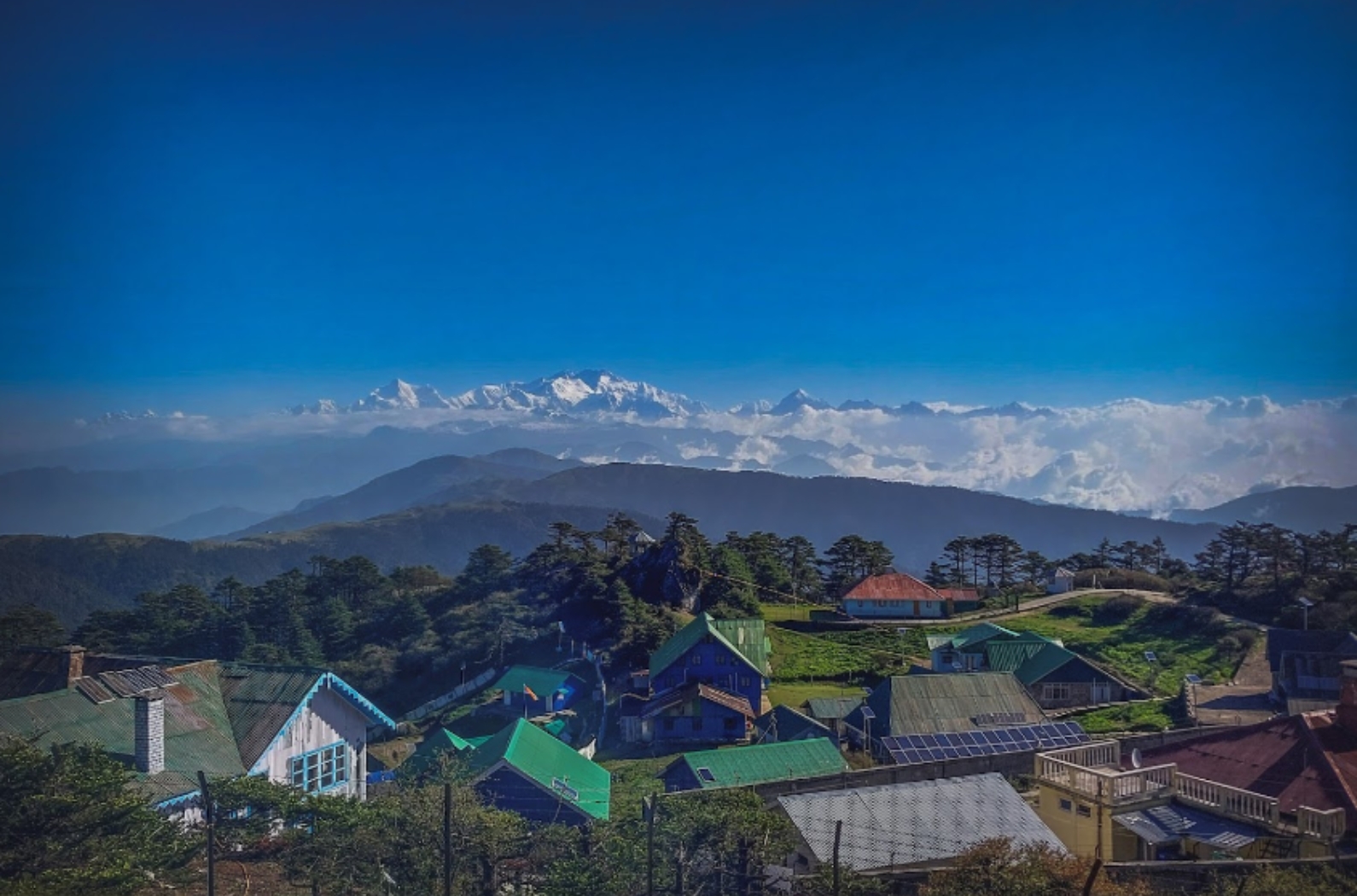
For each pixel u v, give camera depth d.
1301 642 70.62
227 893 24.98
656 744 65.94
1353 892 23.62
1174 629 92.62
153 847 24.78
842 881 25.58
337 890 25.16
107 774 25.69
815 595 124.69
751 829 27.98
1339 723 30.91
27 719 31.06
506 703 81.19
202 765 32.25
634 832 28.33
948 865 28.12
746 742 65.62
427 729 79.38
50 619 99.75
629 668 84.06
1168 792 29.61
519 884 26.92
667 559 103.94
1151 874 25.33
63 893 21.50
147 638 103.69
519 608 103.38
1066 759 32.38
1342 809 26.64
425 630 103.56
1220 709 68.38
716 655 72.94
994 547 137.62
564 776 43.12
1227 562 109.81
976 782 32.34
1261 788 28.91
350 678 94.19
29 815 23.41
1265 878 24.20
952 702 63.47
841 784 39.03
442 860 26.41
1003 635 84.12
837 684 81.88
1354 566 97.94
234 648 103.12
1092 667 74.12
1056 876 23.55
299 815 28.61
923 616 106.62
